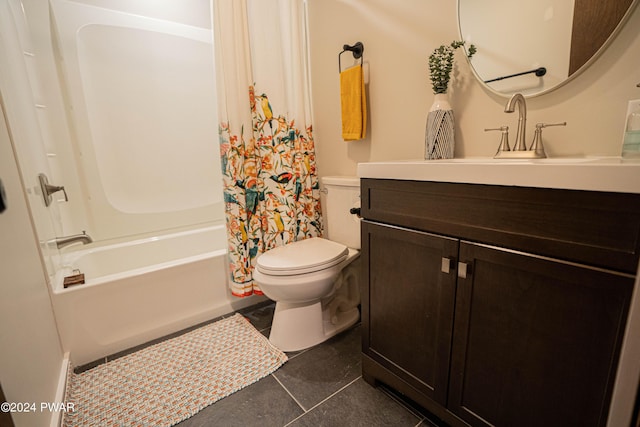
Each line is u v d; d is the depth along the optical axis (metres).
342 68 1.69
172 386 1.21
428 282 0.91
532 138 1.04
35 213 1.24
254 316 1.76
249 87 1.59
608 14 0.84
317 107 1.90
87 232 1.95
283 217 1.72
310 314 1.44
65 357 1.31
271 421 1.04
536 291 0.68
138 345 1.50
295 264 1.30
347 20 1.61
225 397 1.15
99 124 1.92
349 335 1.54
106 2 1.86
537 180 0.64
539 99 1.01
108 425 1.04
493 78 1.10
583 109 0.92
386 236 1.01
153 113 2.09
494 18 1.08
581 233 0.60
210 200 2.38
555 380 0.68
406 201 0.94
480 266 0.78
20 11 1.59
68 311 1.32
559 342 0.66
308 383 1.21
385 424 1.02
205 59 2.23
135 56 1.98
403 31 1.36
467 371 0.85
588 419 0.64
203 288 1.69
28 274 0.98
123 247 1.92
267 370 1.28
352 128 1.56
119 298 1.45
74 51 1.80
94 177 1.94
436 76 1.14
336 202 1.66
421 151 1.37
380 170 1.00
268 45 1.61
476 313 0.80
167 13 2.05
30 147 1.40
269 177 1.69
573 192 0.60
